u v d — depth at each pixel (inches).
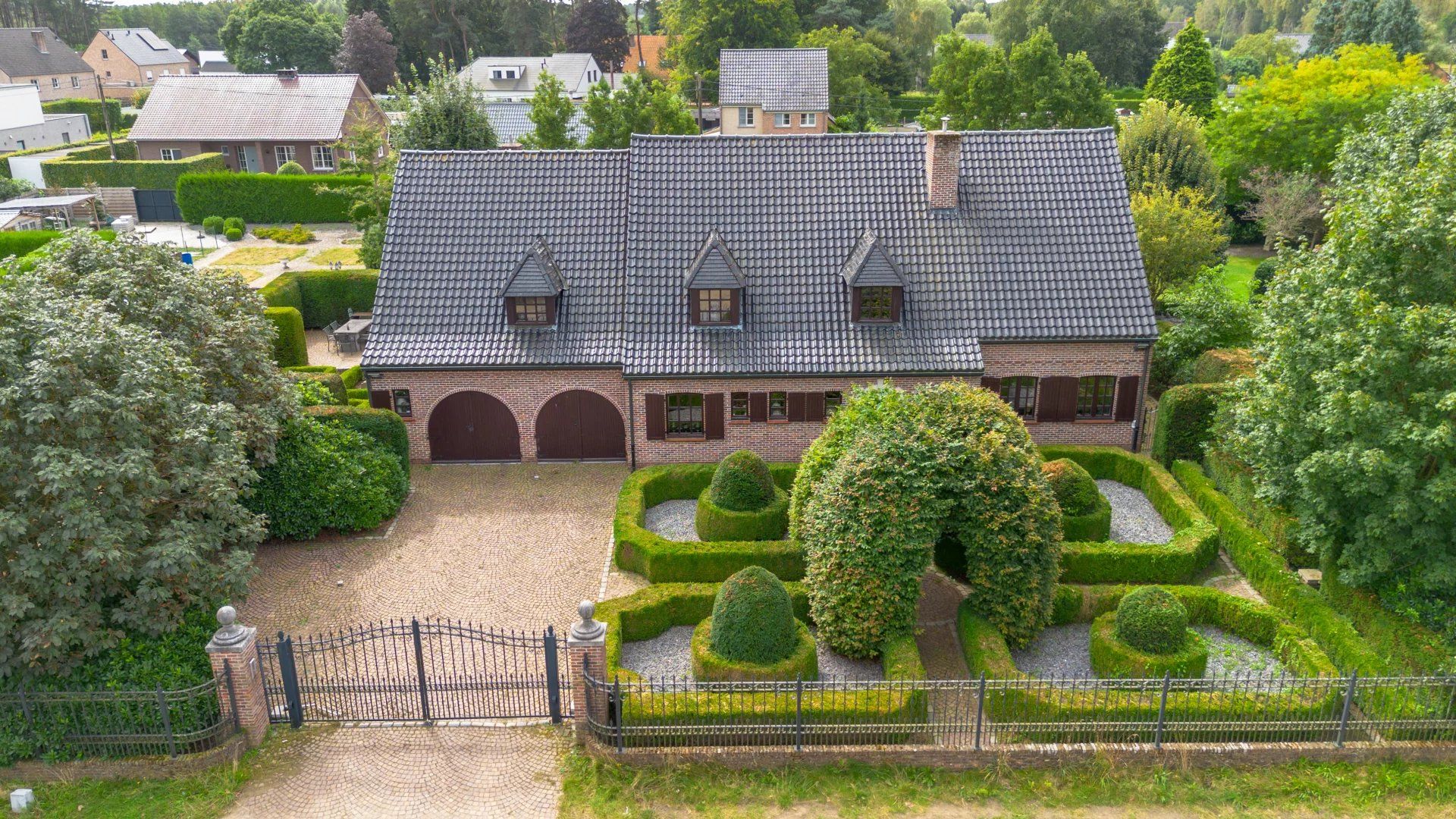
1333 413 679.7
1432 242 672.4
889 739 617.9
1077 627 773.9
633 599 758.5
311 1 6594.5
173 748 602.5
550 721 656.4
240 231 2146.9
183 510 644.1
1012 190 1106.7
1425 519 681.6
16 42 4094.5
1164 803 583.2
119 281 748.0
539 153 1170.6
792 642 682.2
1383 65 2014.0
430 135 1704.0
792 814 574.2
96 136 3329.2
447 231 1116.5
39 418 557.9
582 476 1065.5
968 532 709.3
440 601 813.2
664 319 1044.5
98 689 604.4
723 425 1051.9
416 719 657.6
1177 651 679.7
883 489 679.1
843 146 1142.3
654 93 1782.7
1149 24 4040.4
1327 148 1872.5
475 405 1074.7
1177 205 1443.2
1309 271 746.2
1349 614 744.3
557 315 1064.2
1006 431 738.2
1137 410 1064.8
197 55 5418.3
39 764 600.4
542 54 4753.9
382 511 924.0
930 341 1027.9
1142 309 1037.8
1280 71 1968.5
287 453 885.2
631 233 1085.1
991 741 624.4
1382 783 596.1
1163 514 938.1
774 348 1027.9
